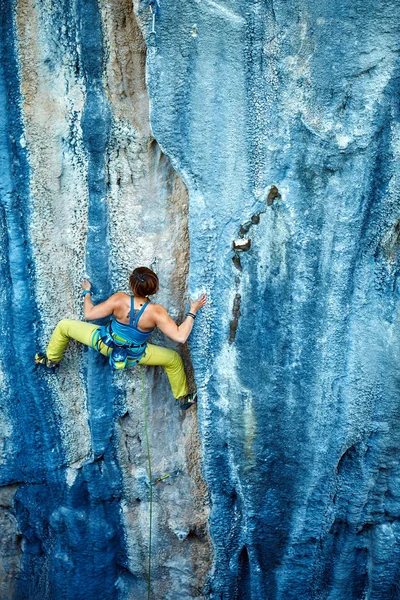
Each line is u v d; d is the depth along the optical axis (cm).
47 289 538
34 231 519
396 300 490
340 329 498
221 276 497
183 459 591
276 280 490
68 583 650
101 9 446
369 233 473
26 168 500
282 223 473
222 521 594
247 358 517
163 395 578
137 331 482
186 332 486
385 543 567
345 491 559
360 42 416
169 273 521
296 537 581
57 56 469
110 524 626
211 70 437
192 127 452
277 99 443
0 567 683
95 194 502
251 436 541
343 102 436
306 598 619
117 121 480
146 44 434
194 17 421
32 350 552
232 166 464
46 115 486
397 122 433
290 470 552
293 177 460
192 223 481
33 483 620
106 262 522
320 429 529
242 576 632
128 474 604
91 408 570
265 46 429
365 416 523
